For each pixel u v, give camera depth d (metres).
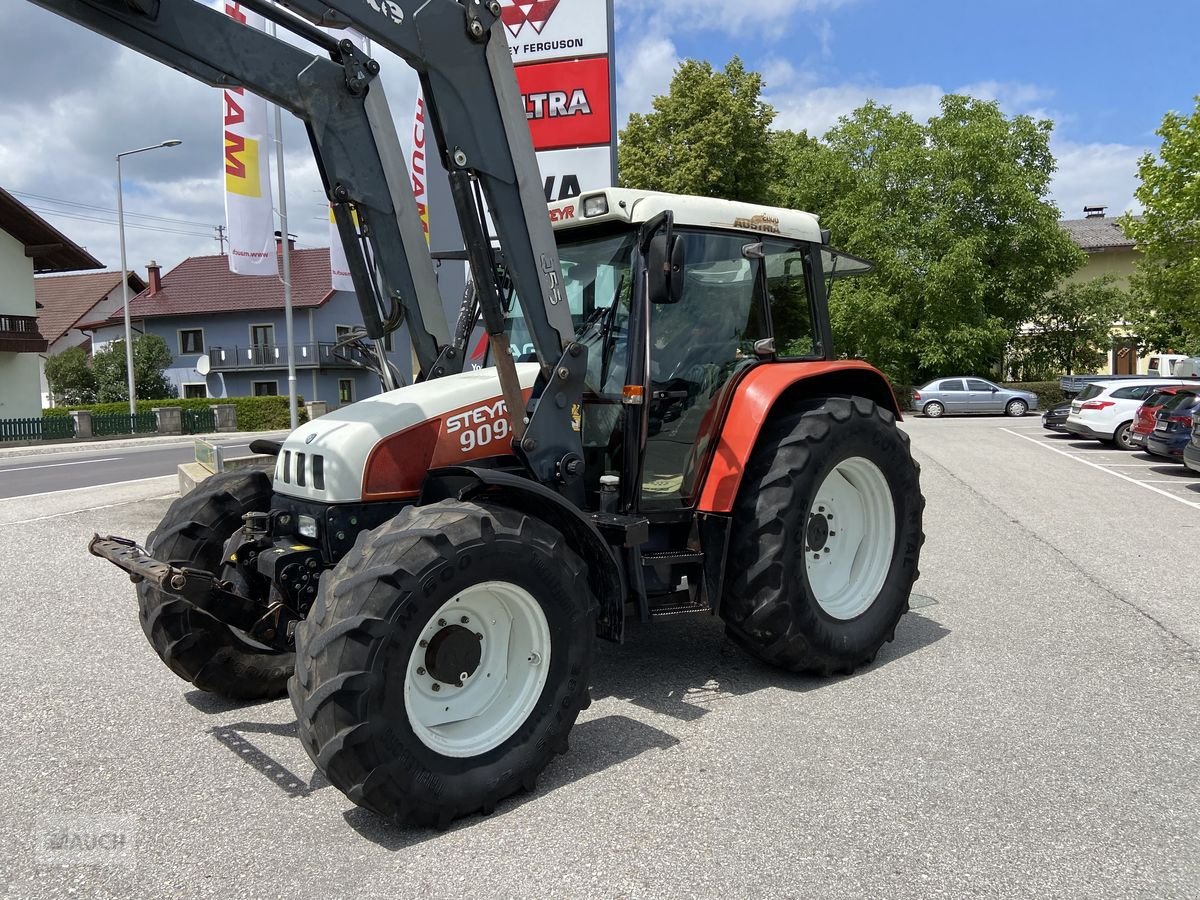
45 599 6.21
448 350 4.27
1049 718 3.84
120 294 49.72
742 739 3.64
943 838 2.85
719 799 3.13
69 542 8.30
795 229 4.82
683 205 4.18
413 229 4.07
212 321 45.69
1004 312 31.44
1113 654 4.73
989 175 30.28
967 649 4.84
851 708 3.97
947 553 7.46
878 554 4.66
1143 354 34.38
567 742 3.33
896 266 29.73
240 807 3.17
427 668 3.09
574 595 3.28
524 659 3.28
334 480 3.42
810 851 2.78
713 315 4.41
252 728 3.92
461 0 3.33
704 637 5.08
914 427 24.36
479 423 3.73
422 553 2.92
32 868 2.77
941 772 3.32
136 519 9.59
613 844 2.84
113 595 6.32
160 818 3.09
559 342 3.71
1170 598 5.93
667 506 4.16
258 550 3.67
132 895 2.61
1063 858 2.73
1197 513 9.66
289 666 4.30
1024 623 5.33
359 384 47.94
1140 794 3.14
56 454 22.92
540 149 9.63
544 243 3.64
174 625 3.99
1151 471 13.95
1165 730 3.71
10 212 28.72
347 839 2.93
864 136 31.86
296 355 44.75
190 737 3.83
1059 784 3.22
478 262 3.40
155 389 41.09
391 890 2.61
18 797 3.27
